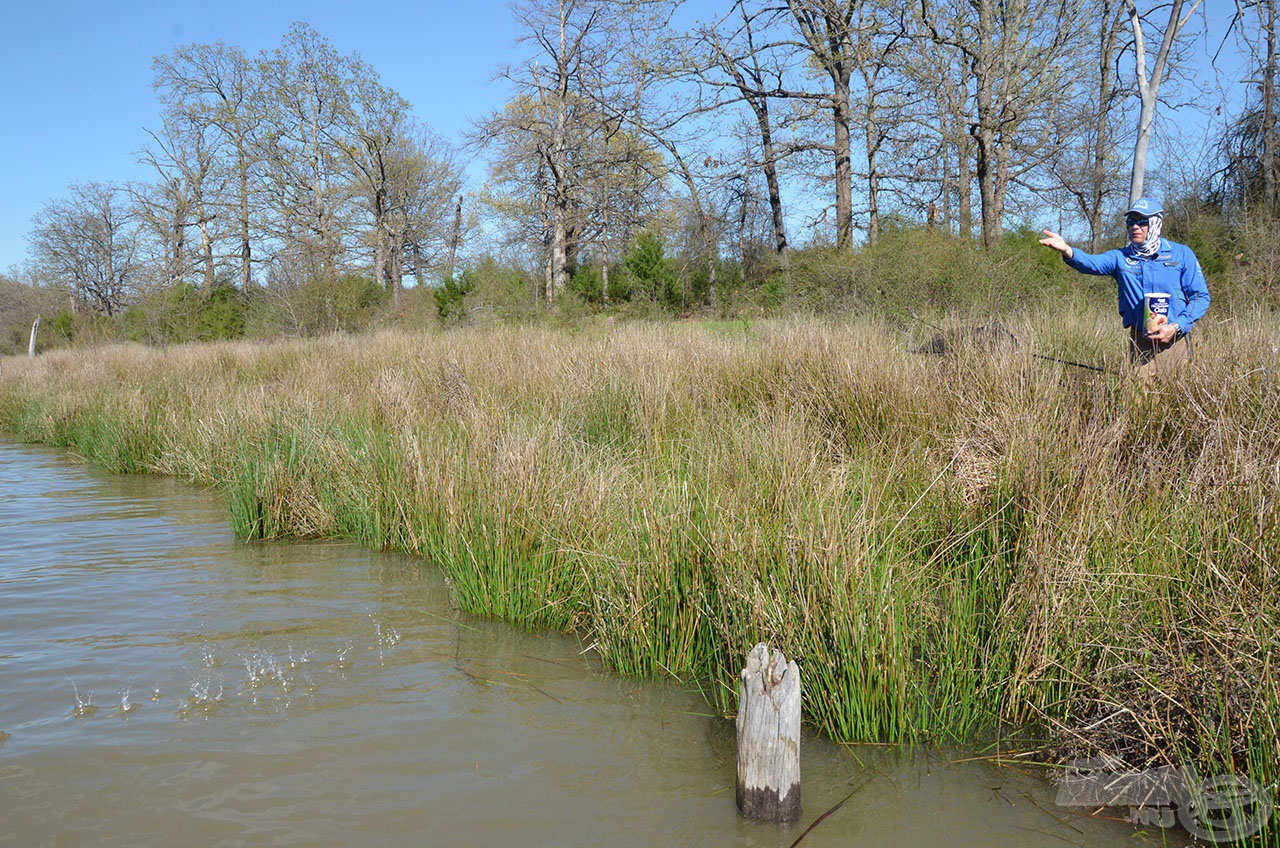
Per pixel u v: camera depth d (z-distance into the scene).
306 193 41.12
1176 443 4.28
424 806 2.83
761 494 4.28
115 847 2.60
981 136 19.30
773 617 3.45
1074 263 5.71
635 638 3.88
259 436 8.12
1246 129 17.78
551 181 34.16
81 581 5.26
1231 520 3.33
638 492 4.64
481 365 9.48
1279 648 2.74
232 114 40.00
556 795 2.90
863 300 12.54
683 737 3.30
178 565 5.63
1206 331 6.11
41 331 37.94
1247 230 12.04
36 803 2.84
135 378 13.79
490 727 3.38
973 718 3.21
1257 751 2.61
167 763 3.09
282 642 4.27
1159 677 2.93
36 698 3.62
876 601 3.34
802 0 20.98
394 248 40.88
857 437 5.89
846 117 21.83
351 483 6.52
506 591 4.62
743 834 2.67
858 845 2.60
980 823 2.69
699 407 6.84
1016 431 4.32
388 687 3.74
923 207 22.55
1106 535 3.54
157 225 40.75
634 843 2.63
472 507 5.24
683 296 25.39
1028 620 3.30
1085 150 20.55
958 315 8.22
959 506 4.27
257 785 2.96
